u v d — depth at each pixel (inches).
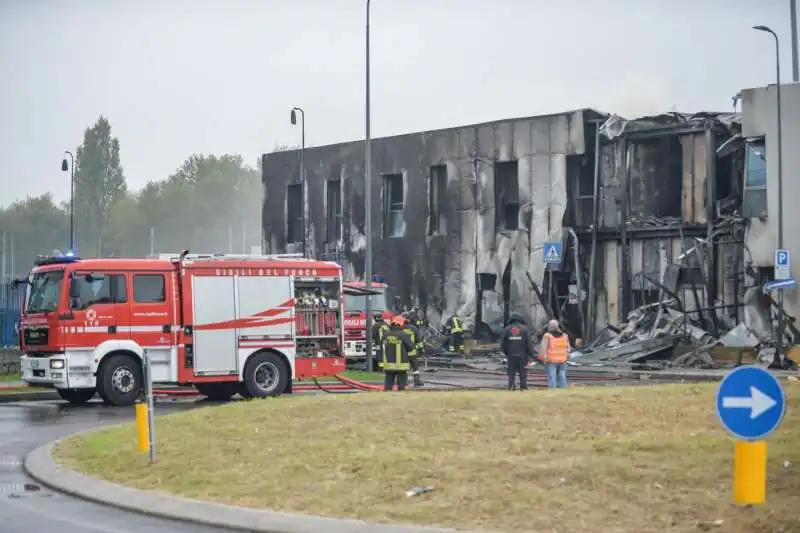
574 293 2628.0
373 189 3073.3
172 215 7278.5
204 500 703.7
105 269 1444.4
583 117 2603.3
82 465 857.5
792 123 2236.7
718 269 2384.4
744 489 535.8
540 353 1485.0
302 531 613.6
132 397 1449.3
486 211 2795.3
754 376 532.7
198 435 905.5
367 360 2079.2
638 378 1964.8
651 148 2524.6
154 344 1457.9
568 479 666.2
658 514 589.6
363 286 2231.8
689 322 2319.1
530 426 835.4
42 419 1267.2
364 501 663.1
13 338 2178.9
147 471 803.4
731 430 534.6
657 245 2490.2
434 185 2938.0
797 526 549.6
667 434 774.5
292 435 867.4
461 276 2844.5
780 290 2031.3
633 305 2518.5
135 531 639.1
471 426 847.1
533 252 2677.2
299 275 1537.9
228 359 1491.1
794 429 777.6
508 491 652.1
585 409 895.1
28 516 687.7
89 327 1432.1
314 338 1546.5
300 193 3373.5
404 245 2984.7
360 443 813.9
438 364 2388.0
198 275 1481.3
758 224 2269.9
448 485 677.3
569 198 2630.4
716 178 2437.3
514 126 2728.8
